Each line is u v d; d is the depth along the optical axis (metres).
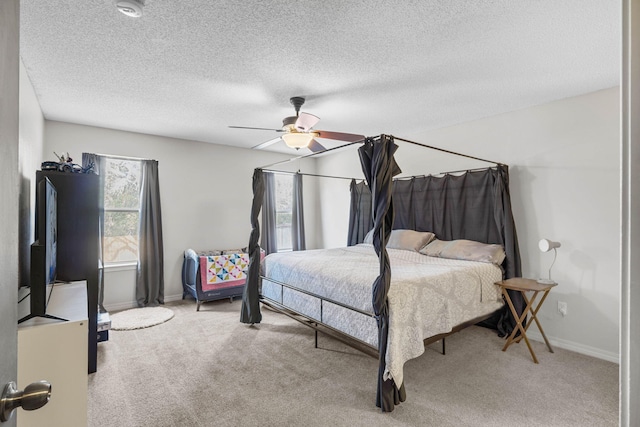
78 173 2.74
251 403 2.29
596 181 3.10
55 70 2.64
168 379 2.61
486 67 2.63
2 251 0.66
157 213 4.72
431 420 2.12
